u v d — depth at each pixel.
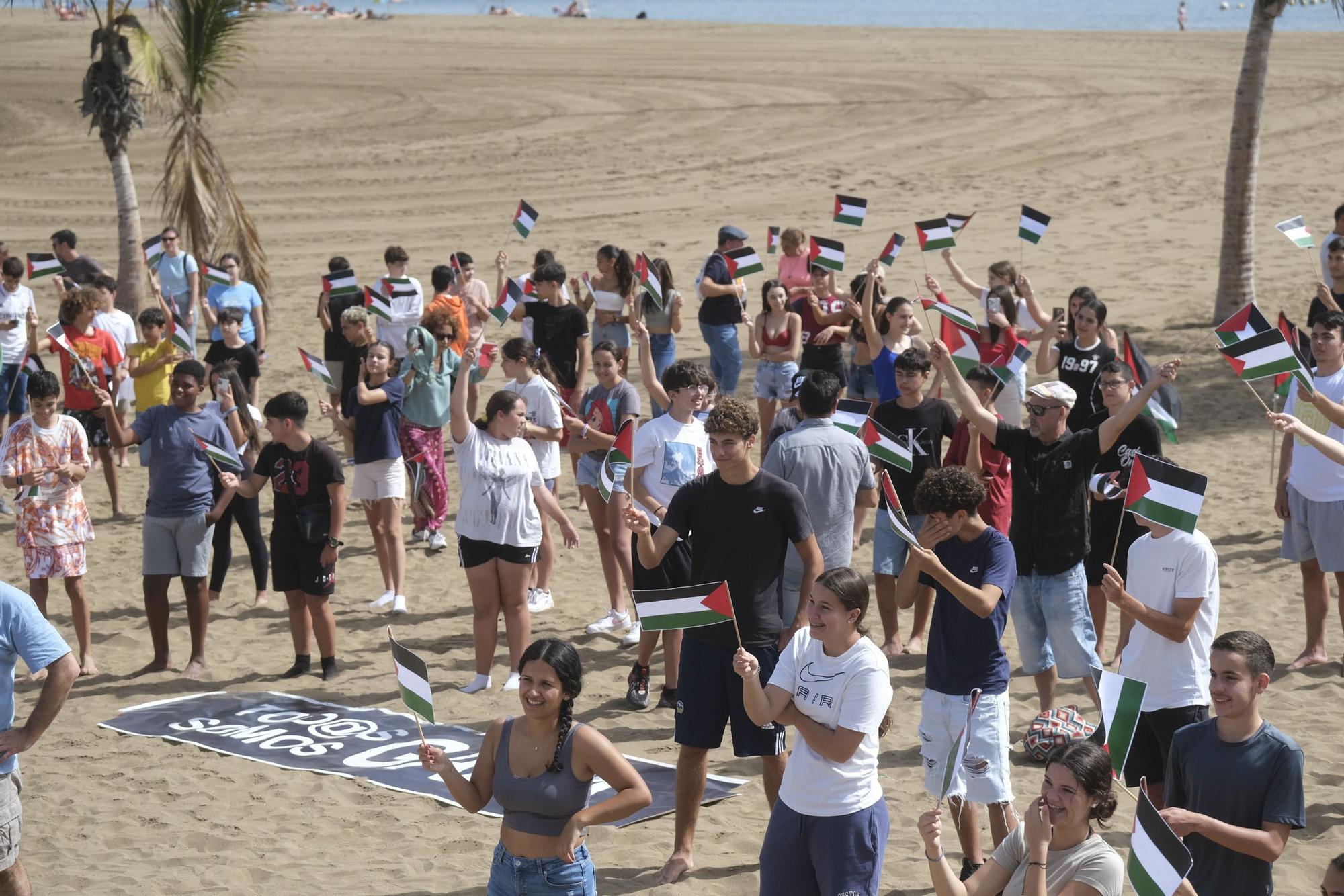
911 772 8.65
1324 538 9.37
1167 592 7.02
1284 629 10.60
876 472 10.30
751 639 7.26
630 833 7.94
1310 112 38.41
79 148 36.72
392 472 11.85
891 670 10.19
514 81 45.88
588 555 13.39
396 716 9.77
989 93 42.28
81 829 8.20
